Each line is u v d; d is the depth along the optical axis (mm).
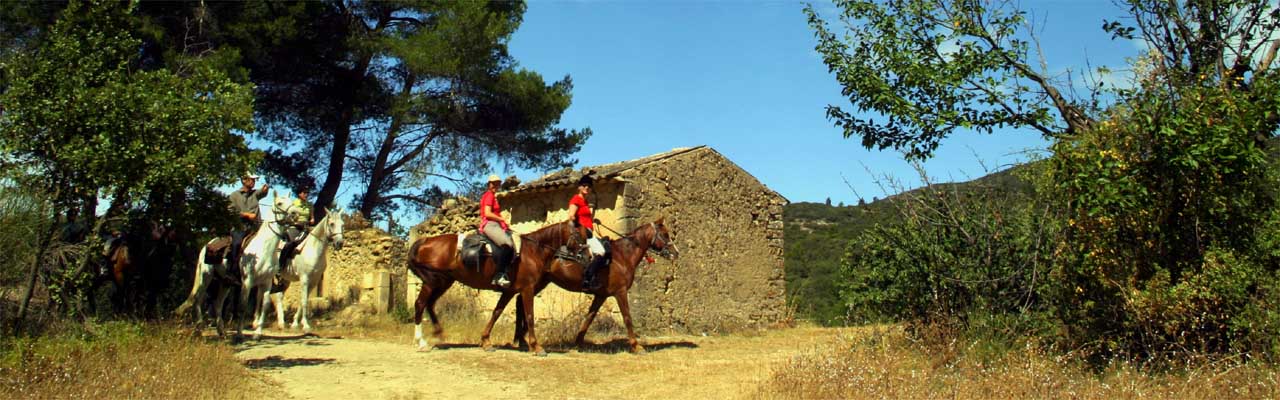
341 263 22125
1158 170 8414
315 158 27094
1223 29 9797
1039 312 9805
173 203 10383
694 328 16734
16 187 9195
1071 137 9039
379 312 18984
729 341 14945
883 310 10898
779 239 19312
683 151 17297
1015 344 9406
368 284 19984
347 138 26375
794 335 16547
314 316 19781
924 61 11164
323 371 10336
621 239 13086
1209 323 8406
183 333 10930
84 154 8922
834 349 11008
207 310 15195
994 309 10039
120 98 9312
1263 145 8844
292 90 24625
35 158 9289
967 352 9336
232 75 19547
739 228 18344
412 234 20094
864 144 11367
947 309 10281
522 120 26203
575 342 13250
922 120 10781
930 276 10344
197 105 9875
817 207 41625
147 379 8336
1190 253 8656
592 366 11039
